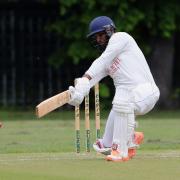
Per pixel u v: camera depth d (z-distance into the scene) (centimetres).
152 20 7012
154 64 7362
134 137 3133
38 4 7475
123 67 3103
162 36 7138
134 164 2981
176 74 7919
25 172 2750
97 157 3247
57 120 6112
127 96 3094
